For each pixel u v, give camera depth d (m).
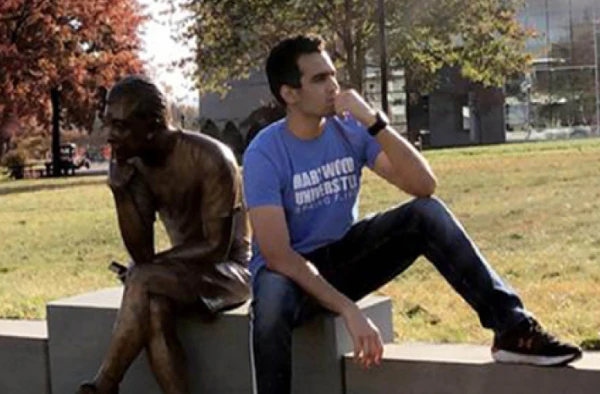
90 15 37.94
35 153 56.53
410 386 4.06
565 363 3.74
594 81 54.75
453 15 37.69
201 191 4.43
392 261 4.15
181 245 4.48
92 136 50.62
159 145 4.36
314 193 4.12
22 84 37.12
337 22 37.22
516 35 39.56
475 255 3.83
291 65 4.06
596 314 5.64
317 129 4.14
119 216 4.43
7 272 9.30
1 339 5.06
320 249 4.17
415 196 4.10
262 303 3.90
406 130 48.06
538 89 54.72
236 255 4.59
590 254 7.84
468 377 3.94
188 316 4.45
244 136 42.88
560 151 24.81
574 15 54.88
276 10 37.72
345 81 37.34
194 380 4.49
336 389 4.19
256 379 3.93
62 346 4.88
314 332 4.19
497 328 3.81
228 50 38.69
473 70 39.56
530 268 7.34
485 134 51.25
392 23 37.34
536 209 11.34
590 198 12.13
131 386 4.70
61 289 7.96
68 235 12.57
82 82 38.91
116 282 8.15
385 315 4.54
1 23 35.91
